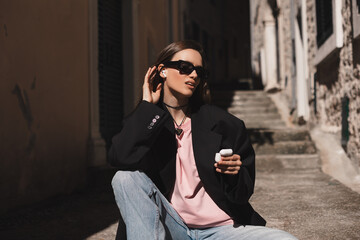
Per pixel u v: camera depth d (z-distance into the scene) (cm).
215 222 158
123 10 771
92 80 571
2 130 351
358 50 446
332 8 527
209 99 181
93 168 536
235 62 2344
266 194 412
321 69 653
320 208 336
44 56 436
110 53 700
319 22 618
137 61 794
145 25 887
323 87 645
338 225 283
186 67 165
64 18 491
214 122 163
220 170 148
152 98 169
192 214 159
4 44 360
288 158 607
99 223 328
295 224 294
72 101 504
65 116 481
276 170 592
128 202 148
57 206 397
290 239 132
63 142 473
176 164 163
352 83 475
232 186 155
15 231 305
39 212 368
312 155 607
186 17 1595
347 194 382
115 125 724
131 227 145
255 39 1534
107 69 691
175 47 171
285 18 959
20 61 386
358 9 425
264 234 140
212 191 158
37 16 423
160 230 145
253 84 1567
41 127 422
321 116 662
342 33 508
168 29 1188
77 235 293
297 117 834
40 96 423
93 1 589
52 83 452
